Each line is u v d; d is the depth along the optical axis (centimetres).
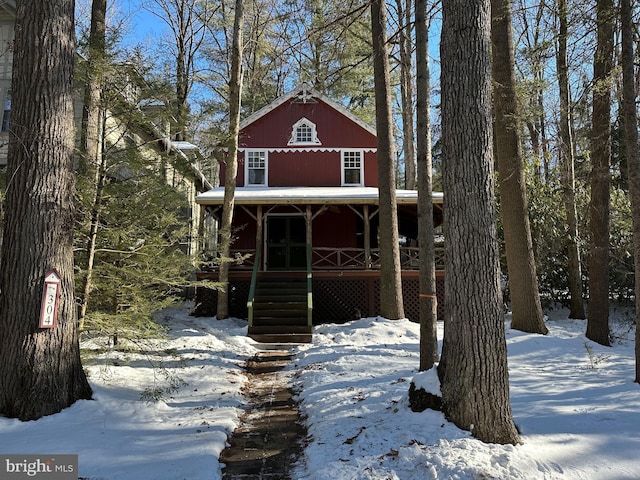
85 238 648
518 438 397
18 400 476
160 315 1241
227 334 1055
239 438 481
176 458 398
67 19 543
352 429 456
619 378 643
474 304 410
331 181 1630
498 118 995
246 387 688
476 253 414
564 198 1220
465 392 405
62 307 513
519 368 737
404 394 541
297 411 574
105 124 678
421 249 635
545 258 1277
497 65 988
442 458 360
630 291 1326
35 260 497
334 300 1320
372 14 1144
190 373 724
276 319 1126
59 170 521
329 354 862
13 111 518
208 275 1295
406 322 1116
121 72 655
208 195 1355
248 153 1645
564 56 1087
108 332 636
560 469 350
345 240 1592
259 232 1330
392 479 349
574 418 454
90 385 565
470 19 439
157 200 688
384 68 1149
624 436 404
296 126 1652
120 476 361
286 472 397
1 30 1212
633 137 653
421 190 638
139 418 508
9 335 487
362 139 1652
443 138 448
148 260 673
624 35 668
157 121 721
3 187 607
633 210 644
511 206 983
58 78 528
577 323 1140
